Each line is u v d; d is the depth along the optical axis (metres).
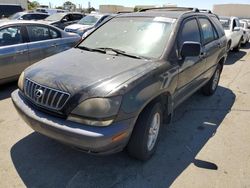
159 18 3.92
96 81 2.76
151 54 3.44
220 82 7.07
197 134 4.04
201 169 3.20
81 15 16.22
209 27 5.02
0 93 5.55
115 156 3.35
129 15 4.27
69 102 2.65
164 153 3.49
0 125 4.08
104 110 2.57
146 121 2.99
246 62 10.07
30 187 2.80
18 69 5.79
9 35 5.64
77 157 3.32
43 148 3.49
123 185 2.88
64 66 3.15
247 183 2.98
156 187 2.87
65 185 2.85
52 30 6.62
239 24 12.88
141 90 2.83
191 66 4.01
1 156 3.29
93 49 3.81
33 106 2.98
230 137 3.99
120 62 3.22
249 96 5.95
